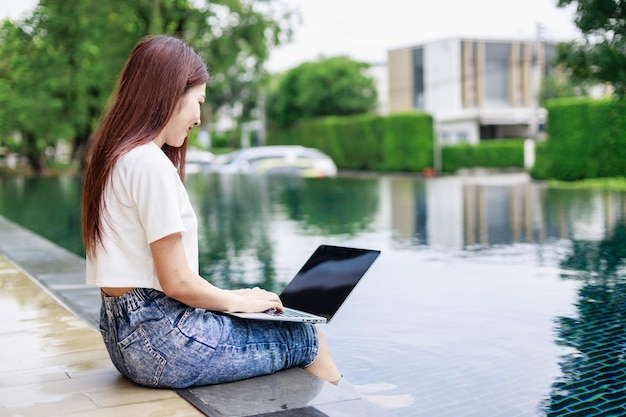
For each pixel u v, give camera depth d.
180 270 2.21
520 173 29.81
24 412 2.25
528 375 3.39
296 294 2.66
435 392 3.17
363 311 4.79
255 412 2.18
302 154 25.66
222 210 12.53
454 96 41.50
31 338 3.24
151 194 2.19
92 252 2.32
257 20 19.02
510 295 5.21
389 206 12.98
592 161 19.06
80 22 16.53
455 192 16.64
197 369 2.33
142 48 2.33
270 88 43.06
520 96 42.47
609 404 2.98
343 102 38.41
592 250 7.31
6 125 20.27
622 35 11.88
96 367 2.73
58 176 27.14
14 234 8.13
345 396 2.31
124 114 2.30
